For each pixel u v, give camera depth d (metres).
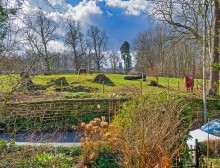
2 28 4.55
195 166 6.02
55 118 13.60
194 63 33.31
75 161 6.42
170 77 36.03
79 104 14.43
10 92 4.49
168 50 22.02
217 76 17.28
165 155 4.11
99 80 25.31
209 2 17.72
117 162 5.43
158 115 4.97
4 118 5.49
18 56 4.72
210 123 8.67
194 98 15.12
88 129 6.30
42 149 6.38
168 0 19.75
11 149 5.66
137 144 4.48
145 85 23.86
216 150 7.01
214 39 17.53
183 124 5.68
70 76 27.19
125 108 6.10
